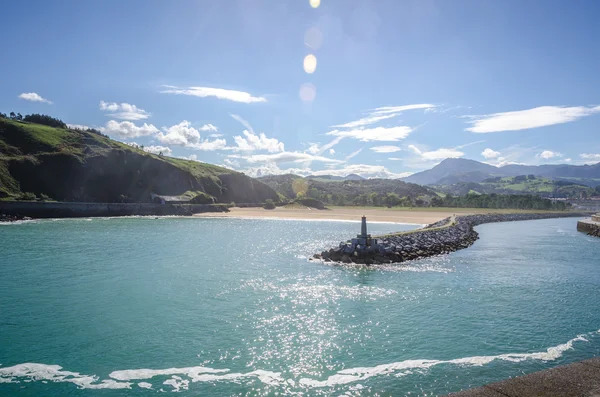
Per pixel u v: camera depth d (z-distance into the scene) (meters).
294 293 36.69
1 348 24.16
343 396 18.69
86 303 33.28
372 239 55.38
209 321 28.91
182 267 49.00
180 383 20.05
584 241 82.38
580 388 14.57
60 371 21.34
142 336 26.06
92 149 182.25
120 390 19.41
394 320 29.12
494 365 21.70
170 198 179.50
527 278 43.41
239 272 46.06
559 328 27.47
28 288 38.16
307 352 23.56
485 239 86.69
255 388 19.53
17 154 163.88
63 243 71.19
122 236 84.38
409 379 20.22
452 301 34.06
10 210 126.50
